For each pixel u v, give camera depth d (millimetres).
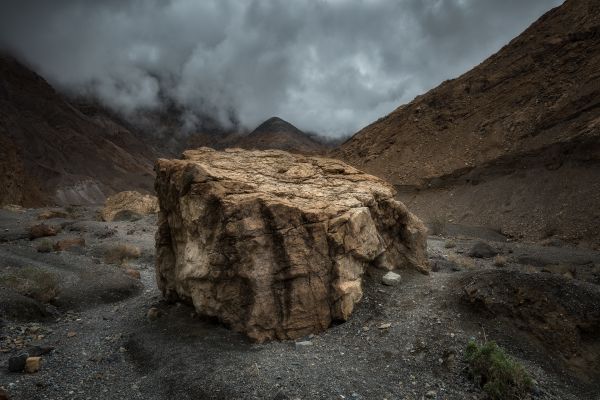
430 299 10828
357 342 9211
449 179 51688
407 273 13117
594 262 21156
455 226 38500
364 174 14906
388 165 65438
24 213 39156
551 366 8195
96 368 8484
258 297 9352
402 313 10289
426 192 53312
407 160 63250
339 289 10094
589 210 29781
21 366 8203
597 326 8758
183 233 11188
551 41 57062
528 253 23984
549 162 39125
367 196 12609
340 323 10070
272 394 7195
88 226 29000
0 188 55031
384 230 13438
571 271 18078
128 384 7828
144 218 36438
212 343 9062
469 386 7578
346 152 81188
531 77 55469
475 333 9141
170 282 12141
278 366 8086
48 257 17797
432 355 8570
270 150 15766
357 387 7512
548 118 44188
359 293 10852
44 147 168625
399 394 7367
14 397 7082
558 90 47969
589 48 50219
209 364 8133
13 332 9984
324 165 14914
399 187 57594
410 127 70375
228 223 9602
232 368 7945
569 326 8820
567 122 41344
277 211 9883
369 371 8109
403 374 8023
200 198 10195
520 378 7395
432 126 66250
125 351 9336
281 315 9516
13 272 14188
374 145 74562
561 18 59844
